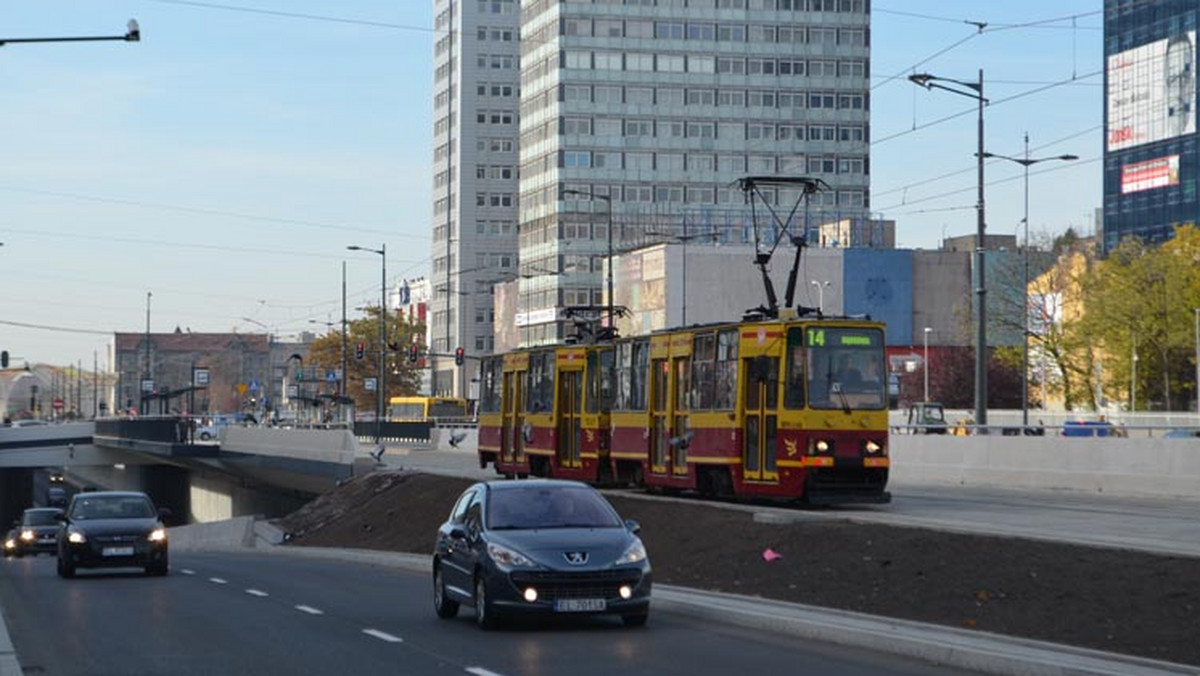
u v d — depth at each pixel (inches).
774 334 1272.1
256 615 827.4
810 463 1229.1
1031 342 3946.9
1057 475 1504.7
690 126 5260.8
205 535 2487.7
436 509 1759.4
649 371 1513.3
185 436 3393.2
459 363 3907.5
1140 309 3688.5
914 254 4635.8
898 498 1409.9
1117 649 594.9
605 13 5246.1
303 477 2874.0
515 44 6786.4
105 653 652.1
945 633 645.9
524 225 5615.2
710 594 861.2
